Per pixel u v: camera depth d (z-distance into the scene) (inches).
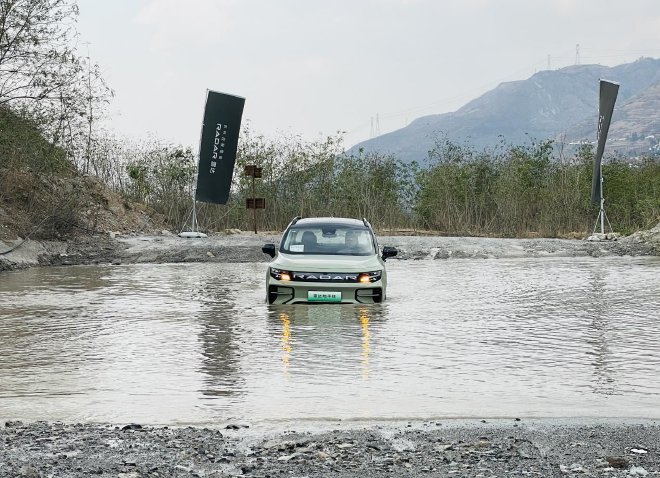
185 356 384.2
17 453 233.0
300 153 1254.9
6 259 827.4
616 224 1248.2
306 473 215.6
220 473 215.3
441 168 1286.9
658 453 233.0
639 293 616.1
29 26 951.6
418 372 348.8
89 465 221.6
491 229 1227.2
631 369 355.3
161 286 665.0
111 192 1176.8
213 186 1067.3
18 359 378.0
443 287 653.9
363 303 550.9
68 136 1008.9
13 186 983.0
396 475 214.1
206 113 1053.8
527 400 302.0
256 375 344.2
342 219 614.2
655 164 1389.0
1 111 955.3
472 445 241.0
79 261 882.8
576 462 225.1
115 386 326.0
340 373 347.3
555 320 488.4
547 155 1312.7
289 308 536.1
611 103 1093.1
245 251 924.6
